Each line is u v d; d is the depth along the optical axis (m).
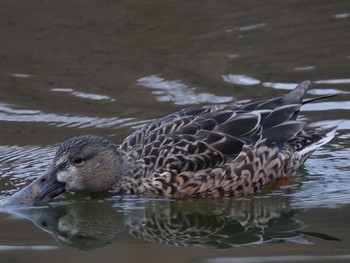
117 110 16.02
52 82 17.05
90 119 15.74
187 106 16.00
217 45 18.22
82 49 18.19
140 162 13.55
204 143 13.37
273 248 11.73
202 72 17.19
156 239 12.20
